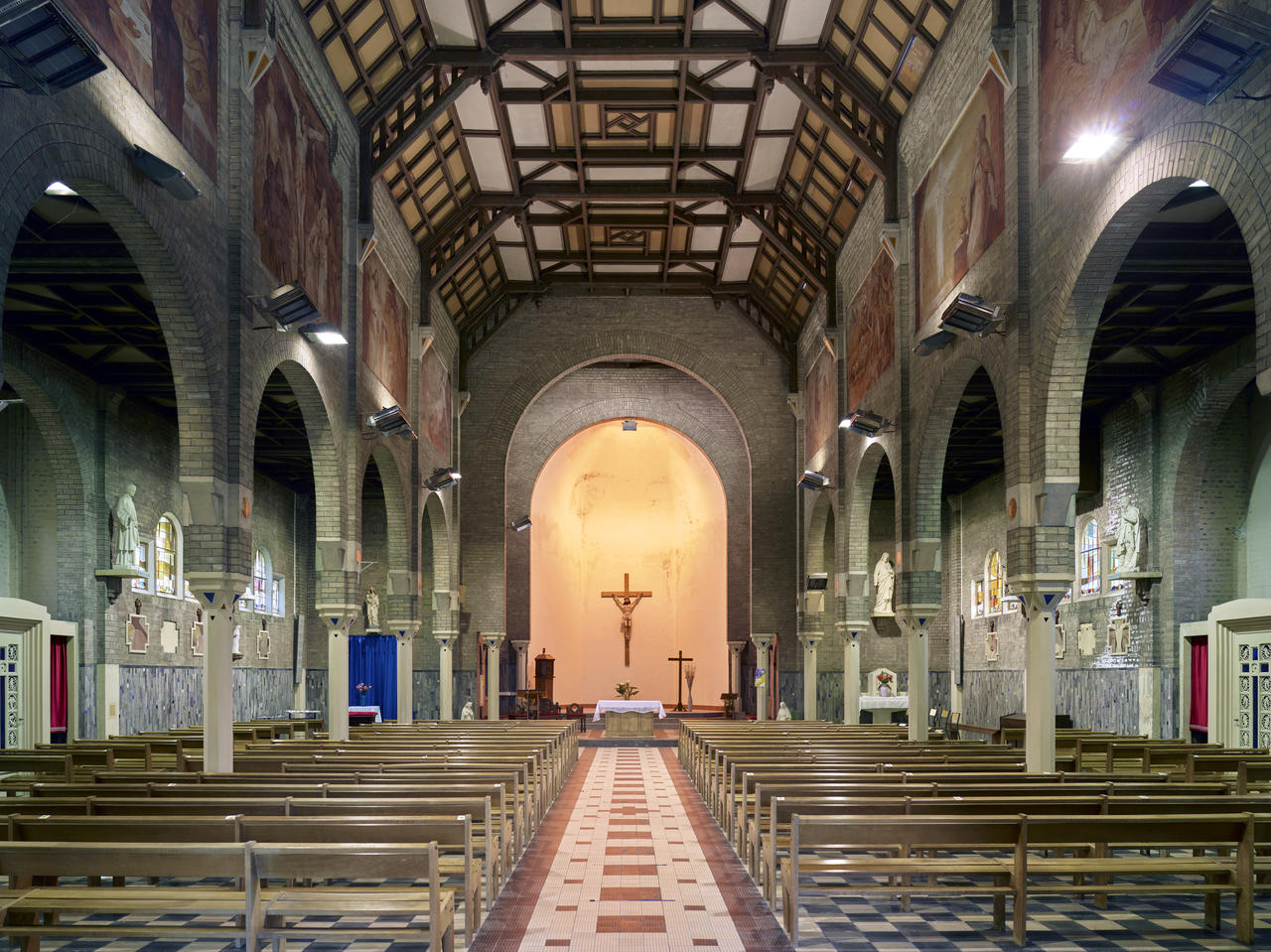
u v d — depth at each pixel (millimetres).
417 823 8117
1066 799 9523
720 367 35656
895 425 21547
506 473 37250
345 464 20453
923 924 9180
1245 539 21125
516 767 12695
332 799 9312
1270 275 8984
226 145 14203
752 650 37094
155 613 23656
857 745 16938
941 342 17734
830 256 28156
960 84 17391
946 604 36875
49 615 19531
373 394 22375
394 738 18906
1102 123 12273
